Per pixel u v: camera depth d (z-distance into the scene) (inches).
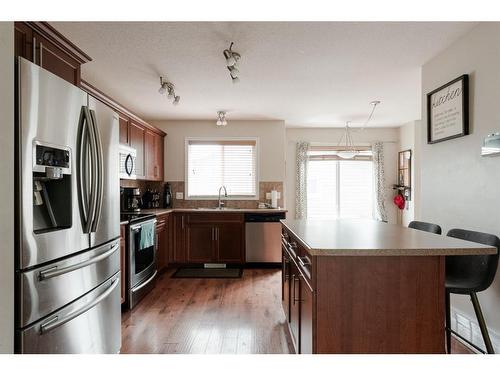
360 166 239.8
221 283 151.9
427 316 57.7
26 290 52.4
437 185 105.2
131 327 102.9
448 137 97.5
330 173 239.8
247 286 146.9
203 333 98.2
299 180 234.1
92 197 67.9
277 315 112.1
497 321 79.9
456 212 95.7
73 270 63.2
